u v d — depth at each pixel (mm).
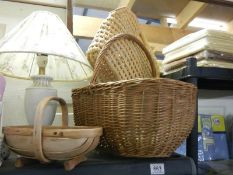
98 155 733
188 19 1380
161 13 1346
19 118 1011
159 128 632
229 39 956
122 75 868
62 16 1135
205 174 940
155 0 1309
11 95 1009
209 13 1382
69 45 773
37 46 697
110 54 838
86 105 733
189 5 1356
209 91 1359
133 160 656
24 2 1080
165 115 634
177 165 673
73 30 1141
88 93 715
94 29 1181
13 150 587
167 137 649
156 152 659
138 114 625
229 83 1045
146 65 992
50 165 591
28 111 772
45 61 896
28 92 781
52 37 750
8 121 994
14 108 1009
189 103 689
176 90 646
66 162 583
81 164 611
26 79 985
